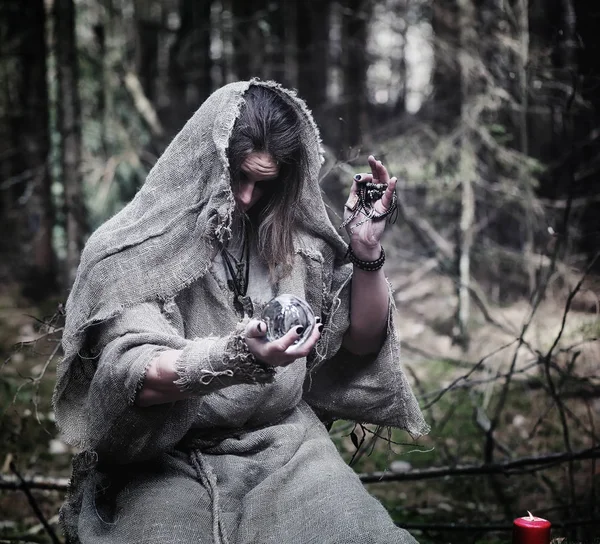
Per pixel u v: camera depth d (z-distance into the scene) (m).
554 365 3.74
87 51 9.05
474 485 4.36
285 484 2.21
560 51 6.17
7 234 10.61
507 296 7.82
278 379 2.33
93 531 2.17
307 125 2.33
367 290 2.43
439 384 6.07
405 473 3.63
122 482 2.29
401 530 2.09
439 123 7.61
